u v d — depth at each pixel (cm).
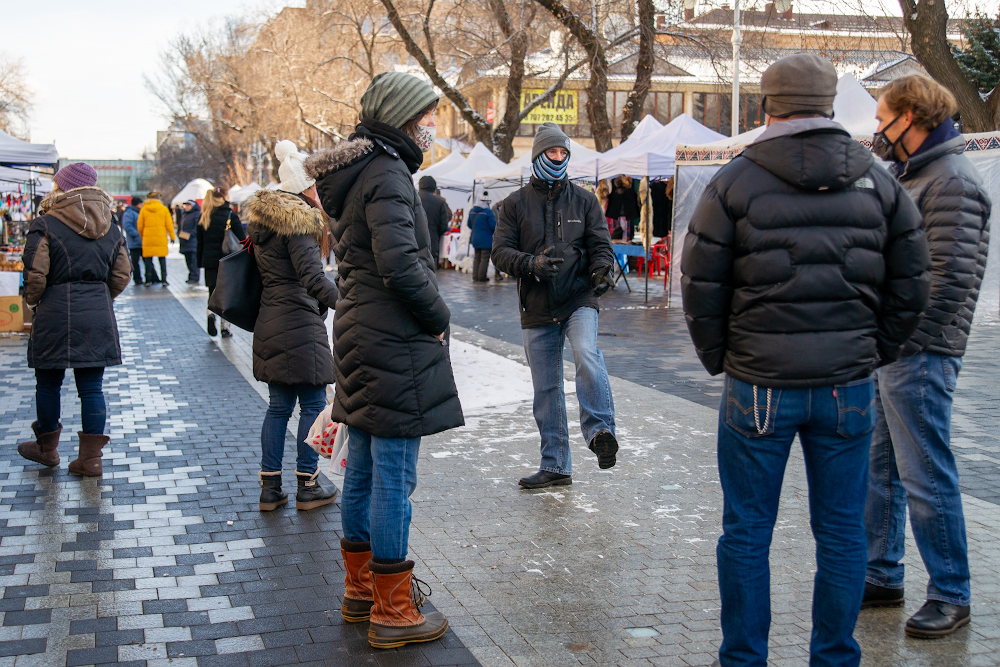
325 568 389
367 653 311
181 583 370
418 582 341
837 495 263
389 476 319
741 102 3055
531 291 489
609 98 4000
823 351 252
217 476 526
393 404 314
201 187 3309
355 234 314
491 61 2664
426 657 308
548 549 408
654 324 1250
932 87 312
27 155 1220
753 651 267
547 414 500
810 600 353
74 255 506
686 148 1430
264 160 5191
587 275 488
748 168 255
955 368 324
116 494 489
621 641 319
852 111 1250
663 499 479
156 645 315
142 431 635
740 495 268
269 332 460
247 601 354
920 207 312
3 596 354
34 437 609
